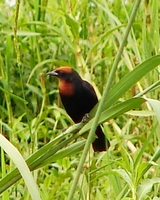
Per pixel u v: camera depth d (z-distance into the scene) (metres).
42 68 13.51
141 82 11.52
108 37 12.45
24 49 13.61
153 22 10.44
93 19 13.68
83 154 5.66
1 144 5.66
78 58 11.14
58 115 11.50
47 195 8.64
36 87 12.58
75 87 8.79
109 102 6.30
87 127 6.44
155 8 10.41
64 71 8.85
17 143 10.50
